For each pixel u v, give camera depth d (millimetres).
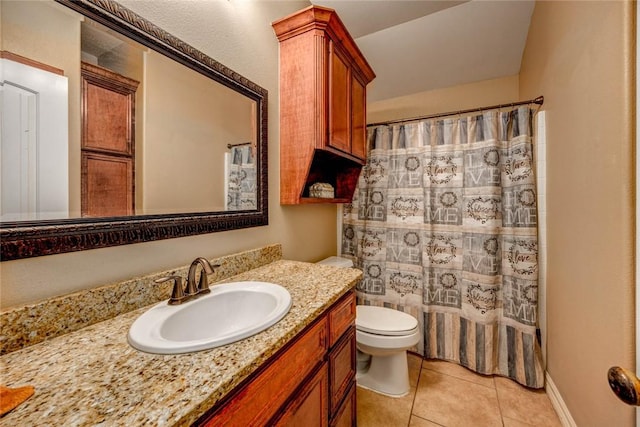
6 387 479
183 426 431
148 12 896
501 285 1797
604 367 975
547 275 1634
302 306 875
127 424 409
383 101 2809
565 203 1344
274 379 693
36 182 653
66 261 716
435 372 1820
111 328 724
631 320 822
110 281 813
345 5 1873
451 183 1926
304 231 1871
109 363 568
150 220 899
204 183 1117
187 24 1033
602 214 981
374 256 2158
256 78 1380
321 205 2107
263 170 1412
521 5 1838
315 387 888
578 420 1211
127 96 845
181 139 1019
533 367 1630
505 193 1793
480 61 2262
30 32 640
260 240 1441
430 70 2420
